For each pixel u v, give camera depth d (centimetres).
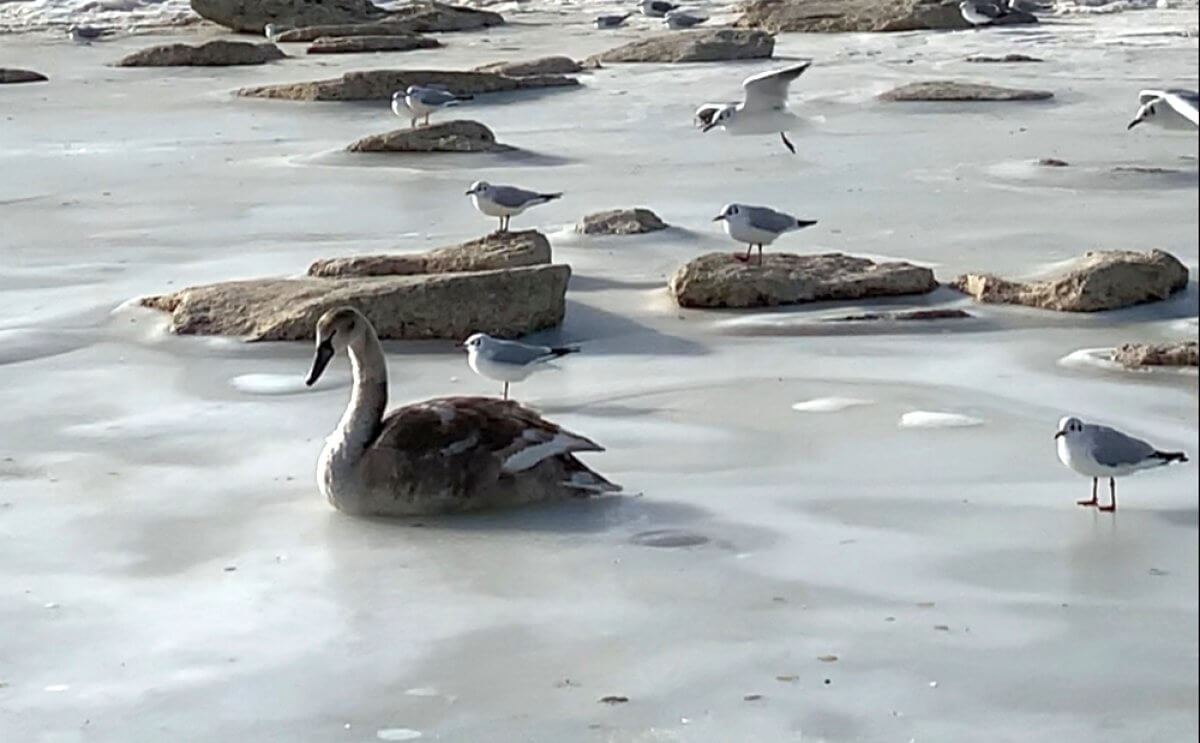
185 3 4197
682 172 1933
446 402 939
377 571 840
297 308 1260
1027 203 1723
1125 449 887
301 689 720
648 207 1728
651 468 980
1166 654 735
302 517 916
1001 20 3472
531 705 701
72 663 748
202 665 744
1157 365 1166
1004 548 854
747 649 748
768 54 3075
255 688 722
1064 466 971
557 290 1283
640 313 1331
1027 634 758
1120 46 3084
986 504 915
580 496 932
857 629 765
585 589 814
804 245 1553
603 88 2703
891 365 1183
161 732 686
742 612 785
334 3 3775
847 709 692
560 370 1184
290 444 1038
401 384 1154
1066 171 1872
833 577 823
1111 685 708
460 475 907
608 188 1845
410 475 905
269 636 771
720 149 2083
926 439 1023
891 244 1556
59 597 817
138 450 1030
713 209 1714
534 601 802
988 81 2653
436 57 3247
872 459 989
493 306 1260
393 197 1816
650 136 2200
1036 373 1159
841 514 905
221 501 942
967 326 1282
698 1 4172
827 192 1800
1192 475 952
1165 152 1989
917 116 2317
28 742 679
